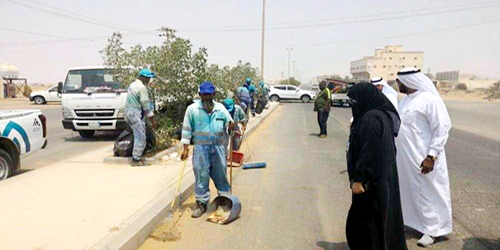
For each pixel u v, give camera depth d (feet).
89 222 15.99
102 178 23.20
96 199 19.08
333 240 16.14
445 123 15.19
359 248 12.92
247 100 50.47
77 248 13.55
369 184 12.30
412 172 15.83
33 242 14.07
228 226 17.56
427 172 15.25
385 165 12.16
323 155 34.45
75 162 27.91
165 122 34.86
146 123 28.37
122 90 40.91
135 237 15.08
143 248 15.25
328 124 60.39
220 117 18.62
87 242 14.03
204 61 37.50
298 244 15.71
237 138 32.07
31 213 17.07
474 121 65.87
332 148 38.17
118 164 27.22
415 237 16.33
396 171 12.69
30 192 20.26
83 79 42.01
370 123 12.09
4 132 23.54
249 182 25.05
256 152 35.96
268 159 32.63
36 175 23.89
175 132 35.91
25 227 15.46
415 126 15.62
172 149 31.68
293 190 23.27
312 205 20.51
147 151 29.19
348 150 13.11
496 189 23.35
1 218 16.46
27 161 31.55
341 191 23.09
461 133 49.55
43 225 15.66
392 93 22.29
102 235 14.66
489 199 21.38
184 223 17.88
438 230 15.65
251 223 17.93
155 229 16.93
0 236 14.61
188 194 21.65
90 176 23.71
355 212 12.86
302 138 45.16
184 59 36.17
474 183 24.73
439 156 15.55
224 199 19.16
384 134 12.14
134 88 26.37
